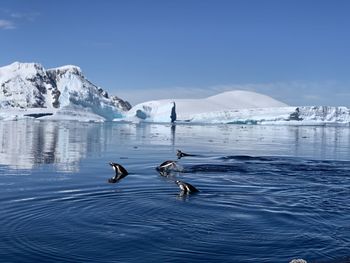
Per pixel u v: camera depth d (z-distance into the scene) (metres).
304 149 42.34
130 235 11.95
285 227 12.87
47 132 60.81
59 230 12.25
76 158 29.66
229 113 142.00
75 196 16.58
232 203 15.92
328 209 15.15
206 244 11.31
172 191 18.05
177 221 13.39
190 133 71.81
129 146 41.62
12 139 45.94
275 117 132.88
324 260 10.32
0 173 21.98
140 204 15.55
